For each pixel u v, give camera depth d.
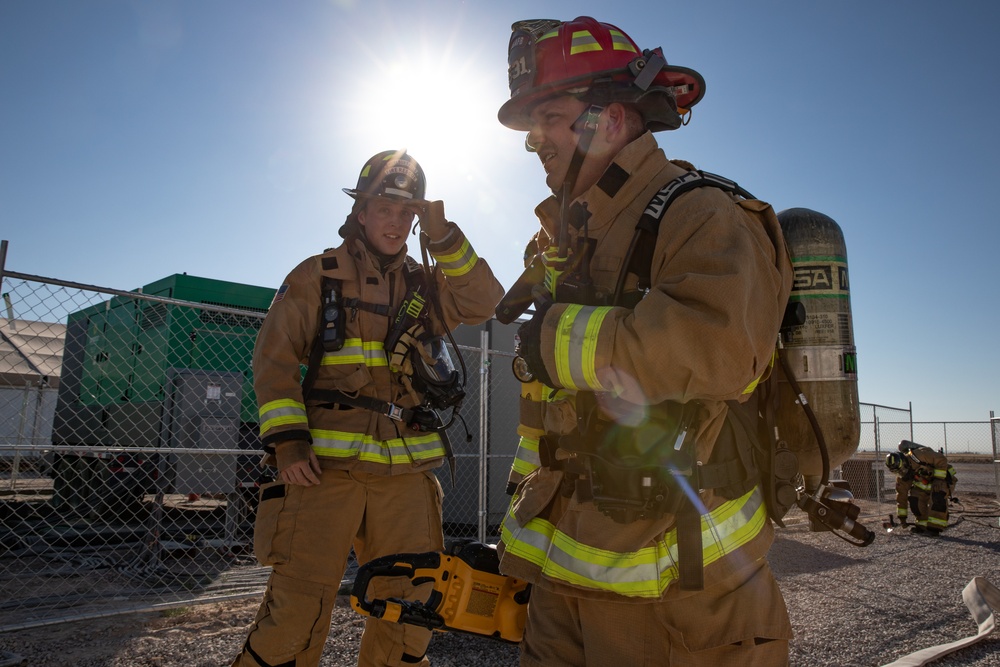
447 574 1.78
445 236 2.77
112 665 3.83
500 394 8.99
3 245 4.45
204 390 7.01
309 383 2.69
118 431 8.10
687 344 1.08
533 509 1.45
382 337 2.76
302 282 2.72
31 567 6.85
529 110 1.58
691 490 1.22
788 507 1.40
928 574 6.96
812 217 1.57
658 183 1.39
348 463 2.55
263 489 2.61
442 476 8.84
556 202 1.56
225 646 4.18
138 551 7.53
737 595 1.29
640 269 1.31
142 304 8.02
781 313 1.38
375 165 2.80
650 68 1.44
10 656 3.96
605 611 1.34
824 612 5.33
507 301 1.65
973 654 4.27
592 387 1.18
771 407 1.44
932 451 10.70
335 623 4.59
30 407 13.01
